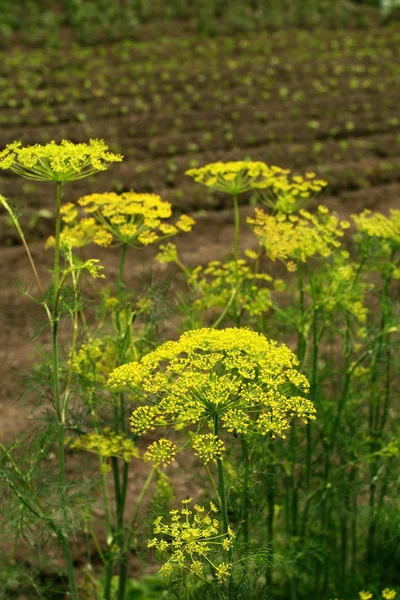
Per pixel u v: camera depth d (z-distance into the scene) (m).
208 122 13.80
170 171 11.86
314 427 4.34
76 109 13.69
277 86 15.96
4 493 3.46
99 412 3.86
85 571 4.66
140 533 4.07
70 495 3.55
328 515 4.36
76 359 3.62
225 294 4.18
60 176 3.02
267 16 20.80
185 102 14.70
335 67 17.30
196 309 4.18
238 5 21.03
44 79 14.91
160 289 3.96
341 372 4.35
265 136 13.52
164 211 3.78
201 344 2.71
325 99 15.34
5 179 11.01
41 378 3.72
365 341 4.29
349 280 4.06
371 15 22.38
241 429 2.62
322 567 4.62
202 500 4.27
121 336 3.83
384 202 11.56
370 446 4.50
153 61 16.84
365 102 15.48
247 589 2.85
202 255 9.52
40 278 8.82
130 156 12.36
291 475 4.20
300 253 3.87
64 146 2.96
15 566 4.37
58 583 4.90
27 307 8.17
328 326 4.61
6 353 7.40
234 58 17.56
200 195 11.10
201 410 2.57
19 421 6.31
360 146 13.34
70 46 17.53
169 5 20.56
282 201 4.15
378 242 4.13
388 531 4.54
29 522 3.48
